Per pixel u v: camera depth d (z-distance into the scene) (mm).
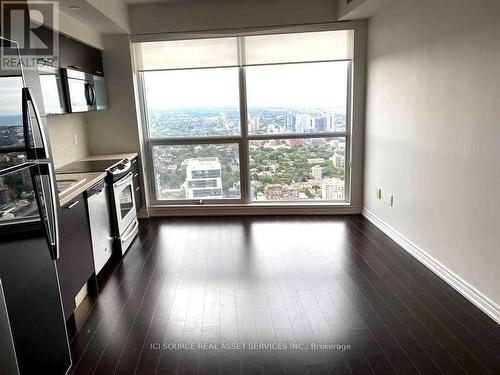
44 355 1842
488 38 2281
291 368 2023
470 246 2574
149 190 4914
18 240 1640
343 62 4492
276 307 2623
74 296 2543
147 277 3158
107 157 4277
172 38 4348
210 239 4012
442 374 1946
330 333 2312
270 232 4168
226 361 2094
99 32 4168
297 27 4262
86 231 2803
